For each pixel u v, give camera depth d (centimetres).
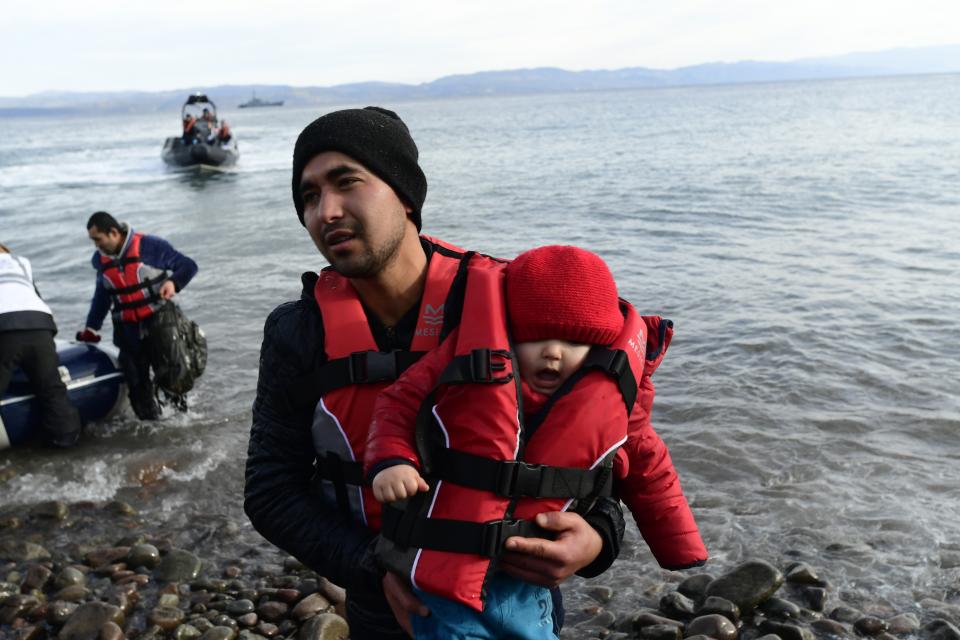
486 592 186
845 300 1029
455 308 201
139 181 3303
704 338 909
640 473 208
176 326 735
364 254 190
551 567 184
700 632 407
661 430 681
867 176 2361
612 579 474
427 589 184
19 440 698
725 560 482
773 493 566
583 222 1792
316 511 203
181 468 666
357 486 197
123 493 628
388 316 205
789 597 441
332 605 465
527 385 196
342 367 195
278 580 489
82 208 2441
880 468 597
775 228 1580
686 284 1154
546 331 193
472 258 213
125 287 735
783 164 2825
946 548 483
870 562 470
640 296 1102
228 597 474
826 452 626
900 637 403
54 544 550
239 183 3081
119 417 762
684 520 208
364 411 195
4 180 3559
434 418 191
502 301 197
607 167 3055
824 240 1427
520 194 2327
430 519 187
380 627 210
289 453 206
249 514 210
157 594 480
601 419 192
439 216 1980
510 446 187
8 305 673
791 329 919
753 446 642
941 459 610
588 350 198
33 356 684
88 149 6381
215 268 1416
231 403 802
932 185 2103
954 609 423
